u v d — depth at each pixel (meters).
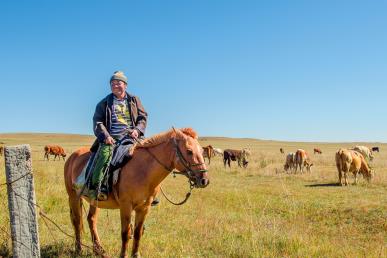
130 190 6.02
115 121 6.48
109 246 7.55
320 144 137.75
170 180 22.05
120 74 6.50
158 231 9.15
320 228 11.09
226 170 30.98
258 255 7.12
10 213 4.63
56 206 11.23
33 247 4.71
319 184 21.22
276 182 22.30
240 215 11.80
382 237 9.95
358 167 21.25
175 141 5.93
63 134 160.38
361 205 13.83
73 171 7.01
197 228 9.48
